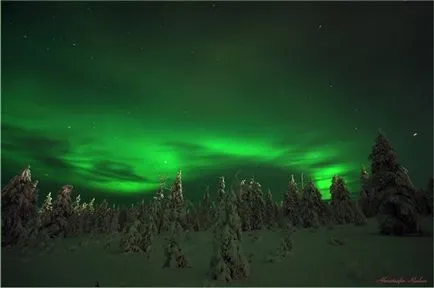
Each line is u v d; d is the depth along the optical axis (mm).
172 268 16359
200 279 13516
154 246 26562
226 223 14031
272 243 24734
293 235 29250
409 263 13703
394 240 20438
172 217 40812
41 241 28750
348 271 13102
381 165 24922
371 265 13859
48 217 39875
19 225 28484
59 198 41250
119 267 17453
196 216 50000
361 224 33750
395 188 23797
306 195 41281
